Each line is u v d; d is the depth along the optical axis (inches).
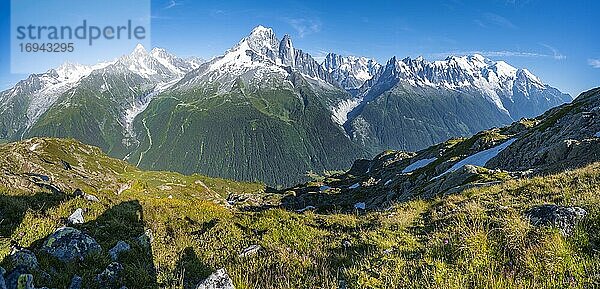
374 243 639.1
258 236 748.0
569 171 1116.5
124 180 5329.7
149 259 562.6
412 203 1105.4
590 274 432.5
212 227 787.4
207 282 440.1
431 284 445.7
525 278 445.1
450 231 630.5
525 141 2664.9
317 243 709.3
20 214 620.7
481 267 479.8
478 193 1045.2
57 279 437.7
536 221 579.2
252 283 504.4
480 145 3622.0
